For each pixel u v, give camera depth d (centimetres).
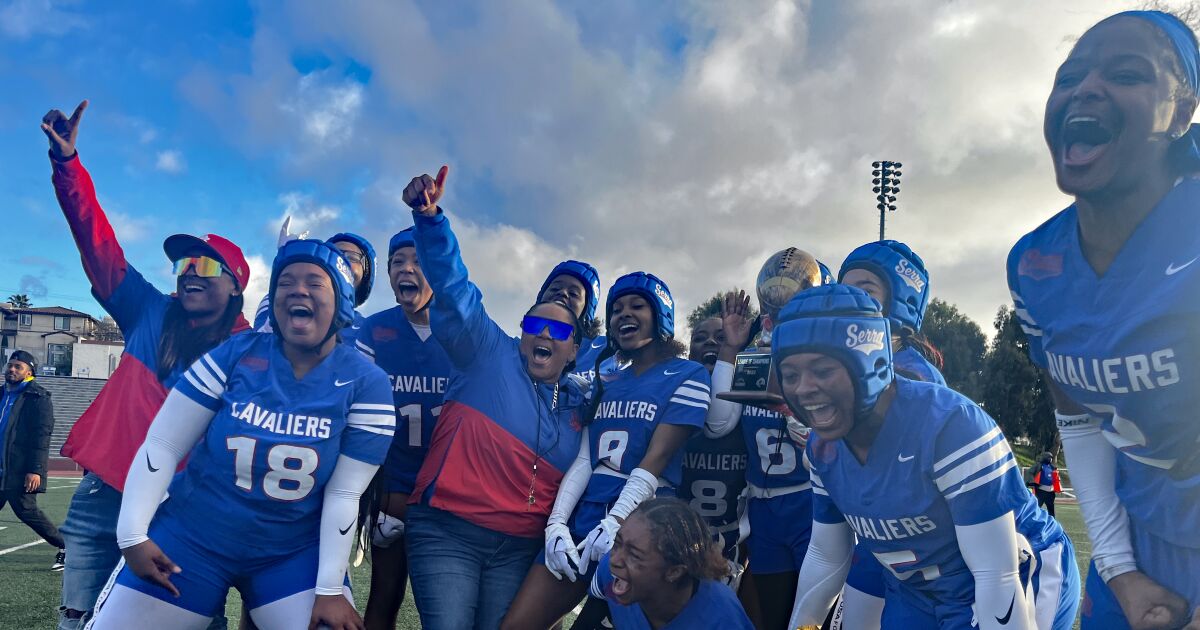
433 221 316
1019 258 244
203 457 296
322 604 287
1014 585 232
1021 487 239
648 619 286
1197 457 211
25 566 764
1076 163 205
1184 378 204
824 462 264
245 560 295
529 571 346
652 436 353
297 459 290
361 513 339
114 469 356
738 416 380
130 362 371
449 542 340
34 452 746
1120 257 212
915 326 353
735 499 396
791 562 394
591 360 502
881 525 251
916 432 238
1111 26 201
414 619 587
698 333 445
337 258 304
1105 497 244
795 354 234
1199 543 219
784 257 381
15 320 8775
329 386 299
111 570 366
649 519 266
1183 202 202
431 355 411
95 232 371
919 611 270
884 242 357
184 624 290
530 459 347
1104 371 219
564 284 427
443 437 349
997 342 4506
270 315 302
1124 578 236
